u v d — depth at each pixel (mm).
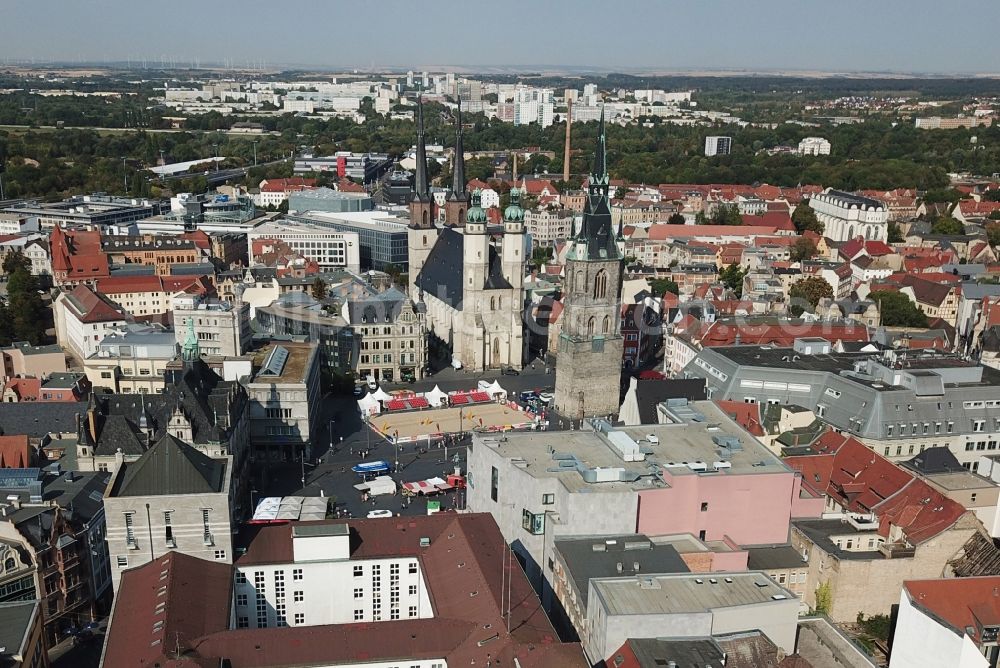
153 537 130875
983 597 127000
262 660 107125
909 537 146250
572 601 124500
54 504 147500
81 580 146375
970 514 146125
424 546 137750
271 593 132750
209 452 171875
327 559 132875
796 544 151000
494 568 125938
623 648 110375
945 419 194625
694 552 134375
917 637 126438
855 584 143750
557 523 135375
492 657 105625
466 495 186750
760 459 151875
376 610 137000
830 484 171875
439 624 114375
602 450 154875
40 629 121438
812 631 125750
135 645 106438
